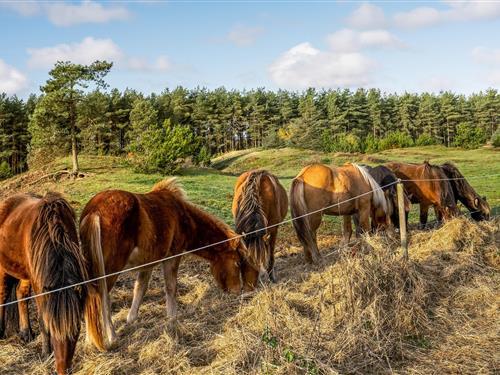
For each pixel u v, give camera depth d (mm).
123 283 7520
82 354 4652
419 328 5062
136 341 4918
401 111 71562
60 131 29359
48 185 25047
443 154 44062
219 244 6184
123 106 56000
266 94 73500
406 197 10180
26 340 5223
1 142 52219
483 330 5051
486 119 72312
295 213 7801
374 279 5469
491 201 16719
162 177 26953
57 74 28234
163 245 5301
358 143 52156
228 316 5469
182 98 65750
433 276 6305
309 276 6566
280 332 4652
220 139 69188
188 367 4336
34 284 4148
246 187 6941
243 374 4051
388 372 4227
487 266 6871
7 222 4648
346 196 8023
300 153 45344
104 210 4621
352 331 4738
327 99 73125
